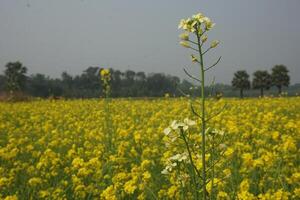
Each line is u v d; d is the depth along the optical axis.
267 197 5.00
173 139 3.48
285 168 6.54
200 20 3.43
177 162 3.85
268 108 19.20
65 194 6.92
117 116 15.42
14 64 56.16
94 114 18.36
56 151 10.99
